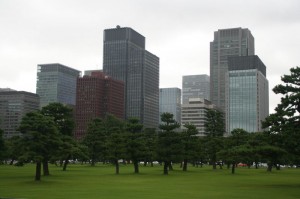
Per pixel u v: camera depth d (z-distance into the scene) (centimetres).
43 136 5488
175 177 6906
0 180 5738
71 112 7569
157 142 8231
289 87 5128
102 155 12119
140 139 8306
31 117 5588
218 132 12694
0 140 6631
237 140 10100
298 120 5062
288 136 4894
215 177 7044
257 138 6975
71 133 7638
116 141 8075
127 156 8088
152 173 8262
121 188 4584
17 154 5947
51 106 7325
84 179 6141
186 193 4062
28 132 5453
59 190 4303
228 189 4562
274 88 5197
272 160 5494
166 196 3762
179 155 8000
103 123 13825
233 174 8281
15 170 8881
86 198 3550
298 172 9594
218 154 8506
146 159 8519
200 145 10306
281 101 5075
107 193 4009
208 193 4084
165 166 8069
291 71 5178
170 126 8169
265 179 6531
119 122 15212
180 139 8169
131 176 7081
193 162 14112
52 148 5734
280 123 5072
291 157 5019
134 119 8562
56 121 7281
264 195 3941
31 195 3778
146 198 3578
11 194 3869
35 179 5753
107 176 7012
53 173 7912
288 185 5209
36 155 5381
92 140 12175
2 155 6706
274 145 5188
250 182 5766
